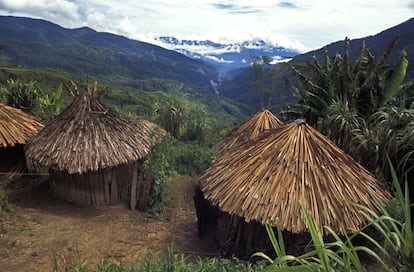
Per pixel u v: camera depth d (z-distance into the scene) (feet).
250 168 17.29
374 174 18.72
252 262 17.34
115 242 19.99
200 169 33.83
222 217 21.48
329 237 15.03
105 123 24.62
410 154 16.56
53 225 20.94
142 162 25.79
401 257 7.15
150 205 25.36
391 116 19.66
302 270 6.75
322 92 25.53
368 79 24.29
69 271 15.31
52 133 24.18
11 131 27.76
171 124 44.29
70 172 22.36
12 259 16.81
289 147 17.25
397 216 14.47
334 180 16.24
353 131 20.47
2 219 20.52
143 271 12.12
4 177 27.66
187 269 11.76
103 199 24.72
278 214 15.26
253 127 25.77
